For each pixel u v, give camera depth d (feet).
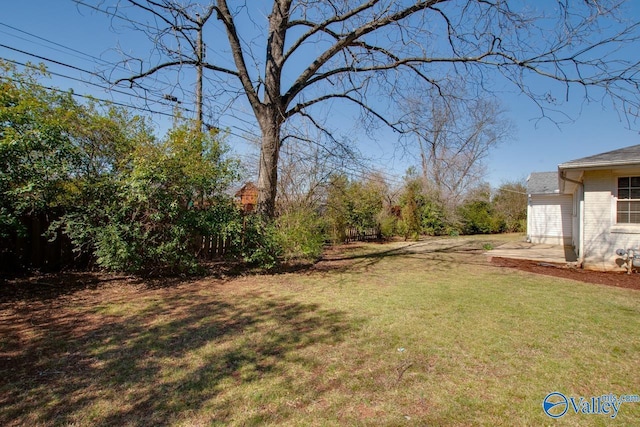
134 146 20.36
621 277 24.23
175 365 9.34
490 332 12.35
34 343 10.69
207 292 17.99
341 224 47.52
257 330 12.22
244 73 25.90
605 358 10.29
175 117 23.06
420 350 10.68
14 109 16.19
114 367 9.14
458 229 77.71
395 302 16.37
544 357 10.30
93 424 6.70
